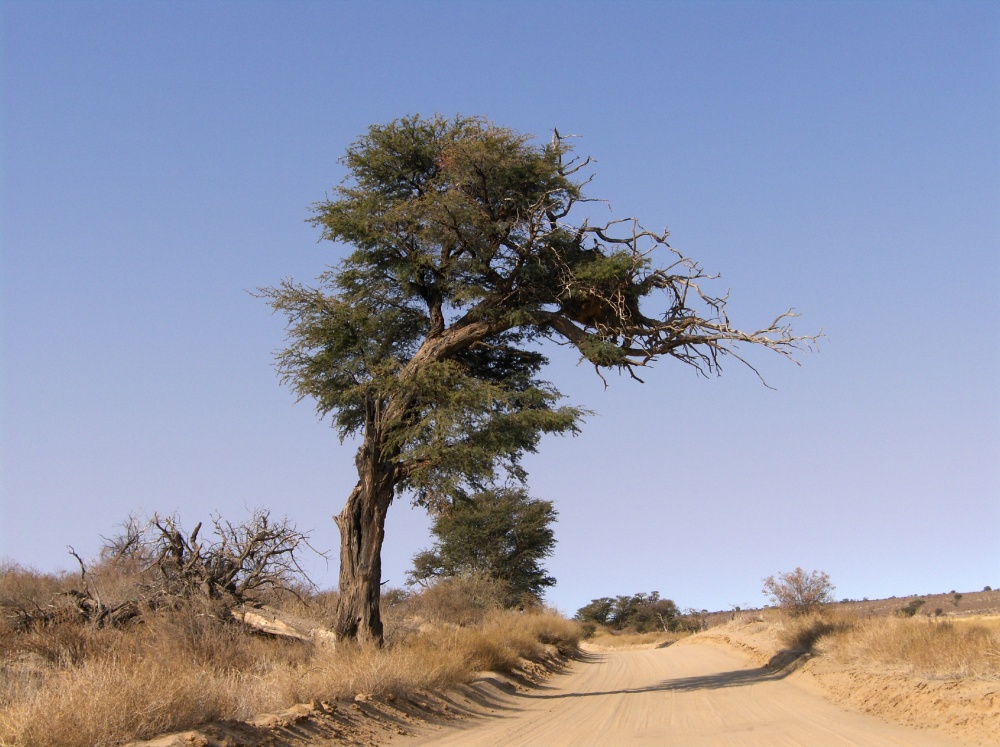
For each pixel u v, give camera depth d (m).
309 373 23.09
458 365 22.44
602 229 23.06
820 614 29.80
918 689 13.82
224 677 13.55
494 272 23.64
